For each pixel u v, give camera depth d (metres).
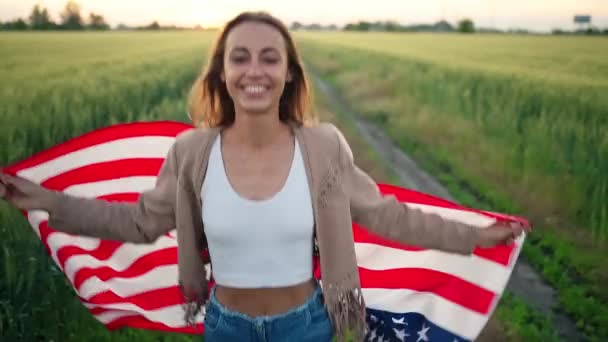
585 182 7.14
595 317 4.45
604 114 10.50
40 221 3.02
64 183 3.13
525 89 13.52
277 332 2.15
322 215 2.07
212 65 2.25
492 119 11.33
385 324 3.05
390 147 10.84
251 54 2.06
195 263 2.21
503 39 47.59
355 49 40.31
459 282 2.93
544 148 8.75
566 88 13.66
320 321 2.21
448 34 69.06
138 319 3.15
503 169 8.62
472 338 2.91
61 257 3.05
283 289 2.13
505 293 4.81
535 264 5.45
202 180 2.08
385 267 3.06
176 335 3.92
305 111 2.32
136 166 3.20
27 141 7.20
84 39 34.50
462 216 2.80
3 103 8.88
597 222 6.43
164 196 2.20
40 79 13.13
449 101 14.70
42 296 4.09
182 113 10.87
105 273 3.10
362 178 2.20
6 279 3.92
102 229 2.23
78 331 3.88
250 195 2.03
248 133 2.06
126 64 18.75
